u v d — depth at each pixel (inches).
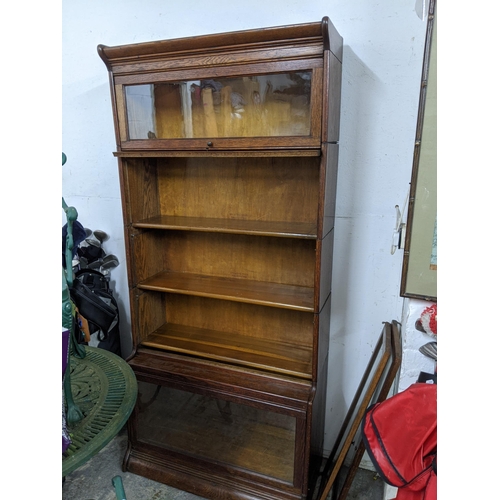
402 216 58.9
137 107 60.9
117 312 80.0
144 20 69.1
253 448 65.6
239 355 68.2
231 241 71.6
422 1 47.0
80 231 45.2
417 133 45.9
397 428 39.0
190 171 70.7
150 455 71.7
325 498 61.6
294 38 48.5
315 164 62.3
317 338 58.4
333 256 67.7
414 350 54.0
